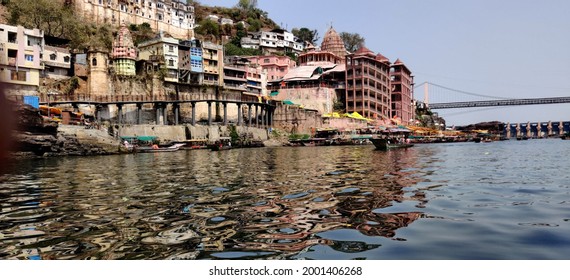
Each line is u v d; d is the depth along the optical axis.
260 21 161.75
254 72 104.12
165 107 71.44
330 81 106.44
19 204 13.73
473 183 18.28
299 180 19.70
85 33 85.31
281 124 90.56
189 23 123.56
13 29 58.00
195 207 12.76
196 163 33.34
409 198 14.09
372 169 25.61
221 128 75.75
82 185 18.77
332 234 9.27
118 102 64.94
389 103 118.00
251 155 45.66
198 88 86.00
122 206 13.12
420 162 32.03
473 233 9.28
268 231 9.60
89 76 69.19
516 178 20.30
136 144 60.44
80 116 60.41
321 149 61.22
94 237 9.34
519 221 10.49
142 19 108.00
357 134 86.00
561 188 16.62
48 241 9.05
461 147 68.62
